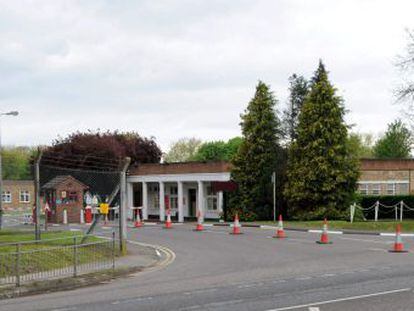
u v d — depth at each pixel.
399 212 44.25
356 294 12.11
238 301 11.56
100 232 29.52
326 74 40.16
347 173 39.12
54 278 14.82
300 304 11.08
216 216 48.03
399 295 11.89
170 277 15.66
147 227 37.00
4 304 12.19
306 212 39.66
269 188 41.78
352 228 31.94
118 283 14.93
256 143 42.47
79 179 50.94
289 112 53.00
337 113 39.81
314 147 39.28
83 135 55.84
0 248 18.11
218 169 45.75
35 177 21.50
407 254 20.03
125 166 21.64
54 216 43.31
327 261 18.31
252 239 26.50
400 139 73.56
